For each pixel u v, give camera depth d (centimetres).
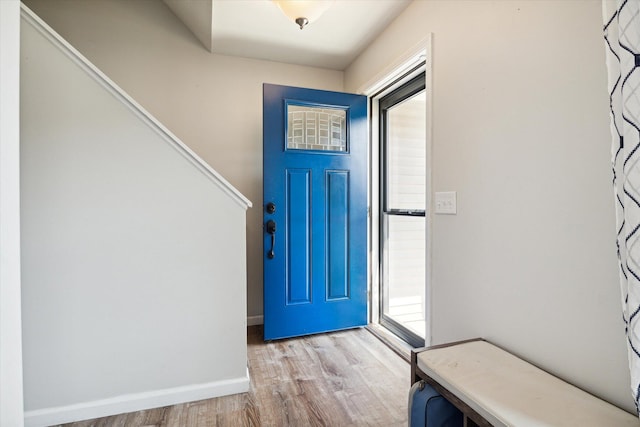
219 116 273
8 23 101
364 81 264
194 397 166
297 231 251
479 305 148
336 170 262
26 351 145
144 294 159
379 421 151
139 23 254
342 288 264
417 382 127
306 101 253
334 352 225
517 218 129
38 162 145
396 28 216
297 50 265
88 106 151
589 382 104
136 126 157
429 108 179
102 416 153
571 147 109
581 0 106
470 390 102
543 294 119
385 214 271
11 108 102
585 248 105
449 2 165
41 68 144
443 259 170
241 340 175
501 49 135
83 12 241
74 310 150
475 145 149
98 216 153
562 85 112
